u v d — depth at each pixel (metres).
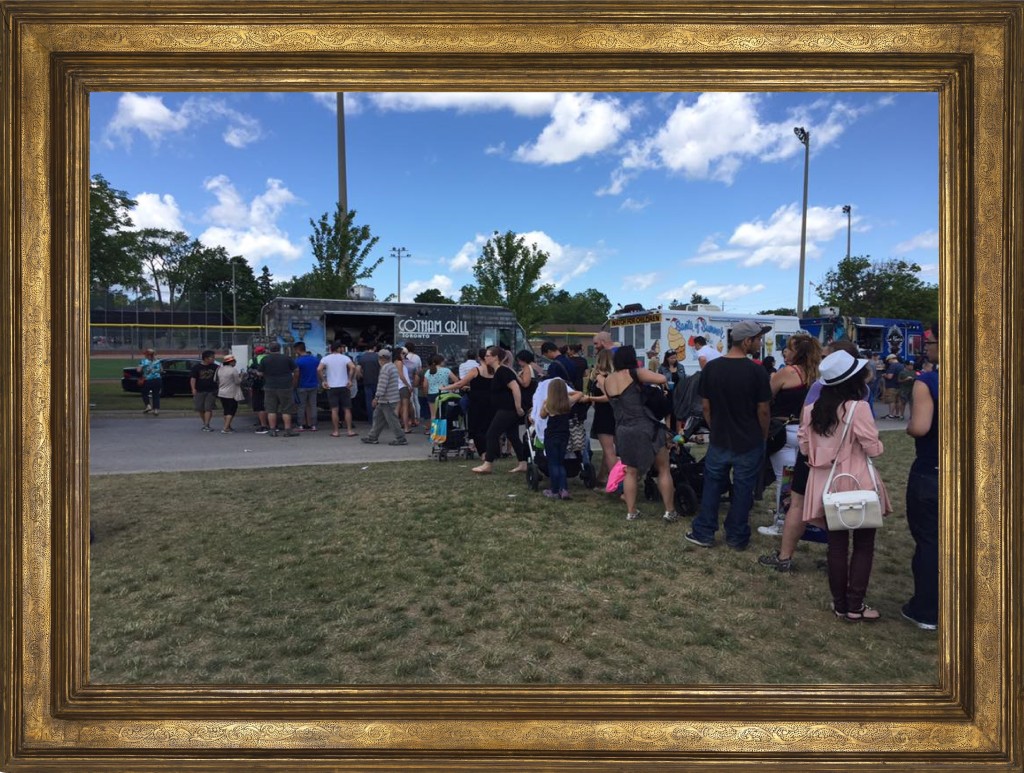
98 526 5.22
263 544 4.74
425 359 12.59
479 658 3.01
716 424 4.46
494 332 13.06
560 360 6.97
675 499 5.57
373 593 3.80
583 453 6.59
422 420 11.27
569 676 2.85
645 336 11.46
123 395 11.33
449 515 5.47
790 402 4.66
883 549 4.26
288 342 11.73
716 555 4.37
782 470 4.76
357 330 12.60
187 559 4.43
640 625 3.33
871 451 3.17
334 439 10.42
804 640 3.15
